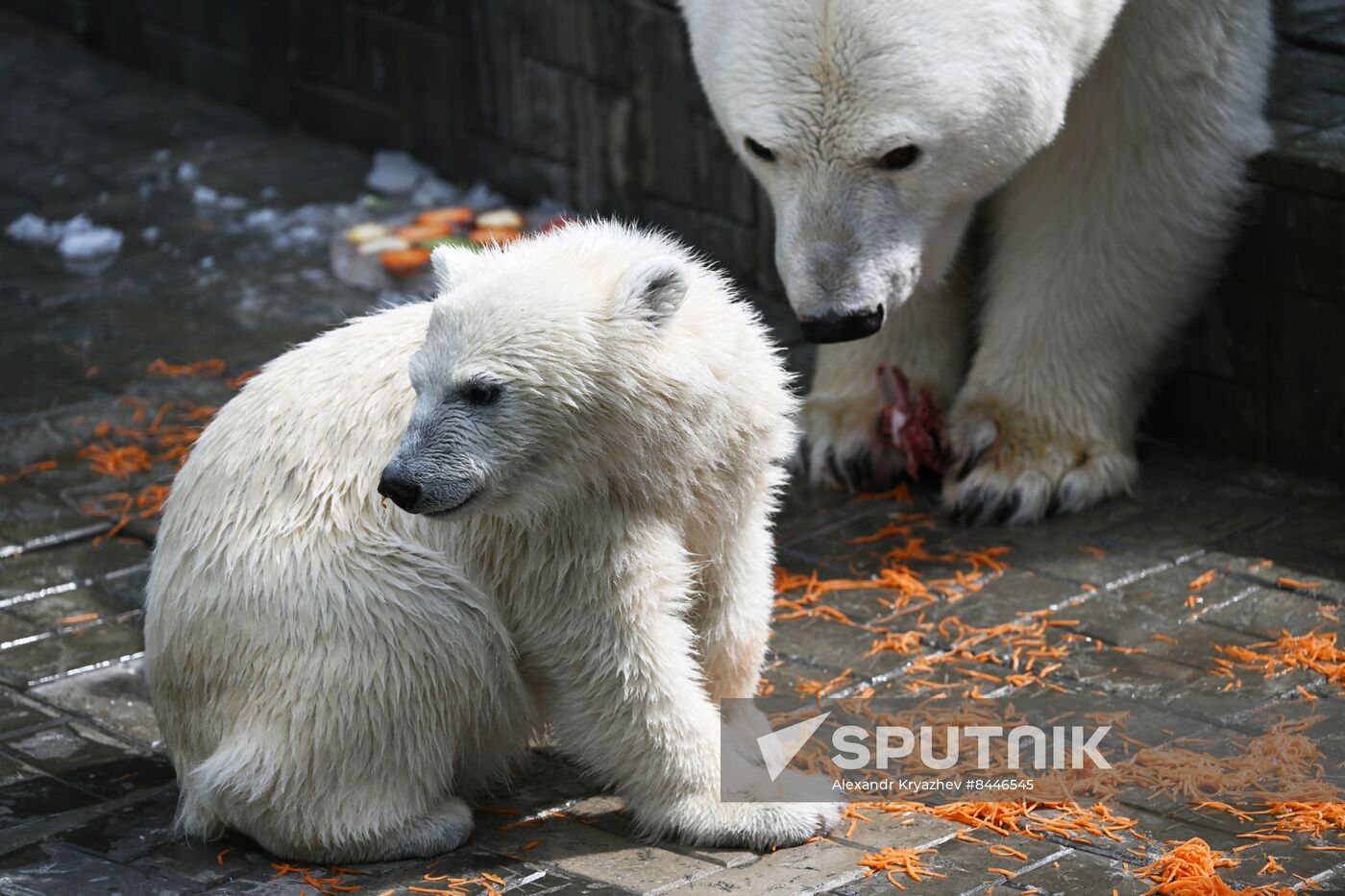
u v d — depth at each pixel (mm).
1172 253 9523
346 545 6547
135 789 7383
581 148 13133
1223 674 7980
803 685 8047
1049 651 8250
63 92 15984
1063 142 9336
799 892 6387
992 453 9664
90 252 13234
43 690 8234
